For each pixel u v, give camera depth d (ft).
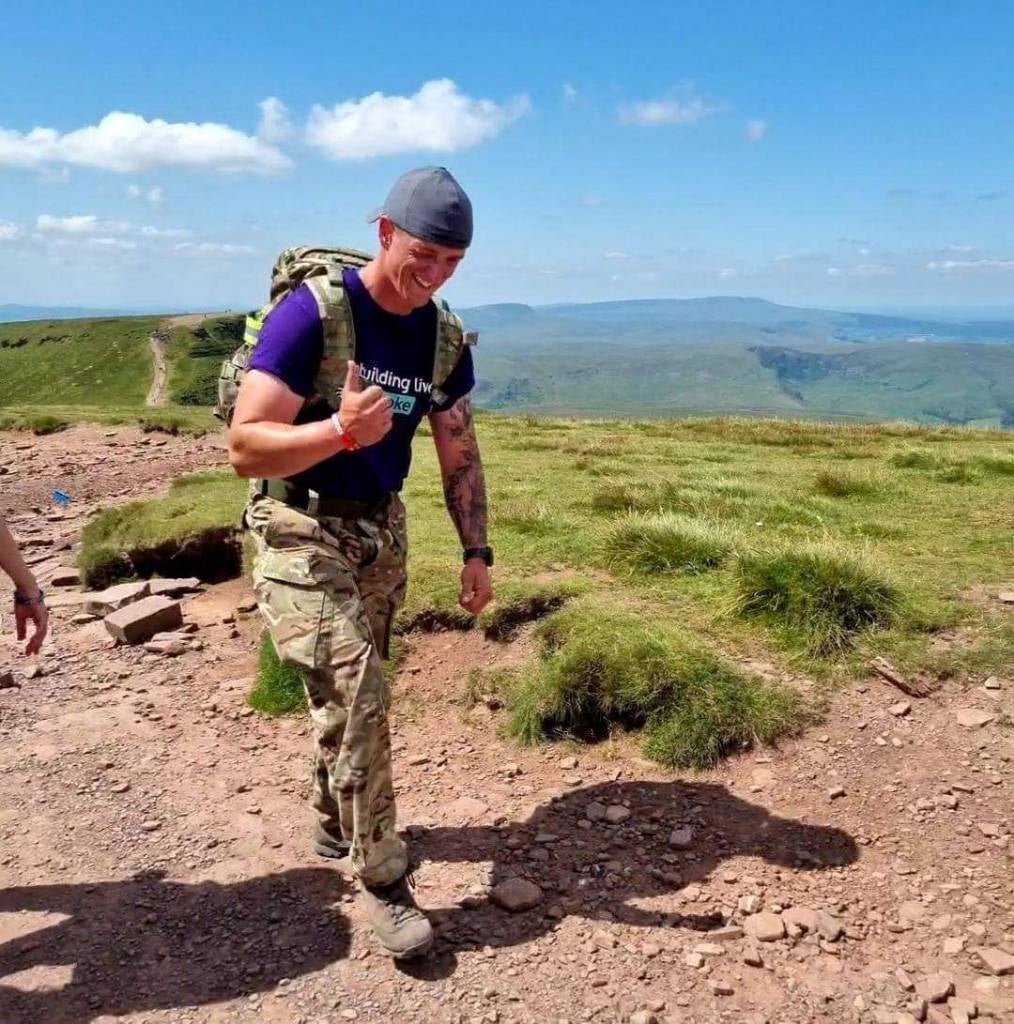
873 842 12.55
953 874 11.80
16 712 18.94
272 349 10.02
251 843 13.35
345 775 10.29
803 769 14.28
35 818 14.39
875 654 16.72
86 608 25.84
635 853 12.66
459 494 12.56
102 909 11.87
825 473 32.50
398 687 18.40
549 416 79.77
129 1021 9.84
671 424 64.18
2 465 60.34
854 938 10.80
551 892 11.84
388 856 10.61
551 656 17.51
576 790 14.46
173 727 17.87
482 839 13.21
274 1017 9.78
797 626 17.62
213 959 10.80
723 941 10.76
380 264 10.31
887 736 14.75
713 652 16.78
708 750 14.80
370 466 10.87
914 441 50.31
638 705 15.83
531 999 9.87
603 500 28.63
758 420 66.49
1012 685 15.70
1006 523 25.27
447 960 10.55
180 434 75.46
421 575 21.26
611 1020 9.55
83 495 50.75
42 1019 9.91
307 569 10.48
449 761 15.81
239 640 22.94
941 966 10.32
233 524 29.25
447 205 9.80
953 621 17.70
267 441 9.51
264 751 16.63
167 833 13.78
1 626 25.67
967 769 13.80
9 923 11.64
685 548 21.40
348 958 10.69
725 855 12.51
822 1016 9.59
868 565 18.67
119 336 542.57
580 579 20.90
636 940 10.80
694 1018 9.57
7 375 512.22
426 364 11.01
